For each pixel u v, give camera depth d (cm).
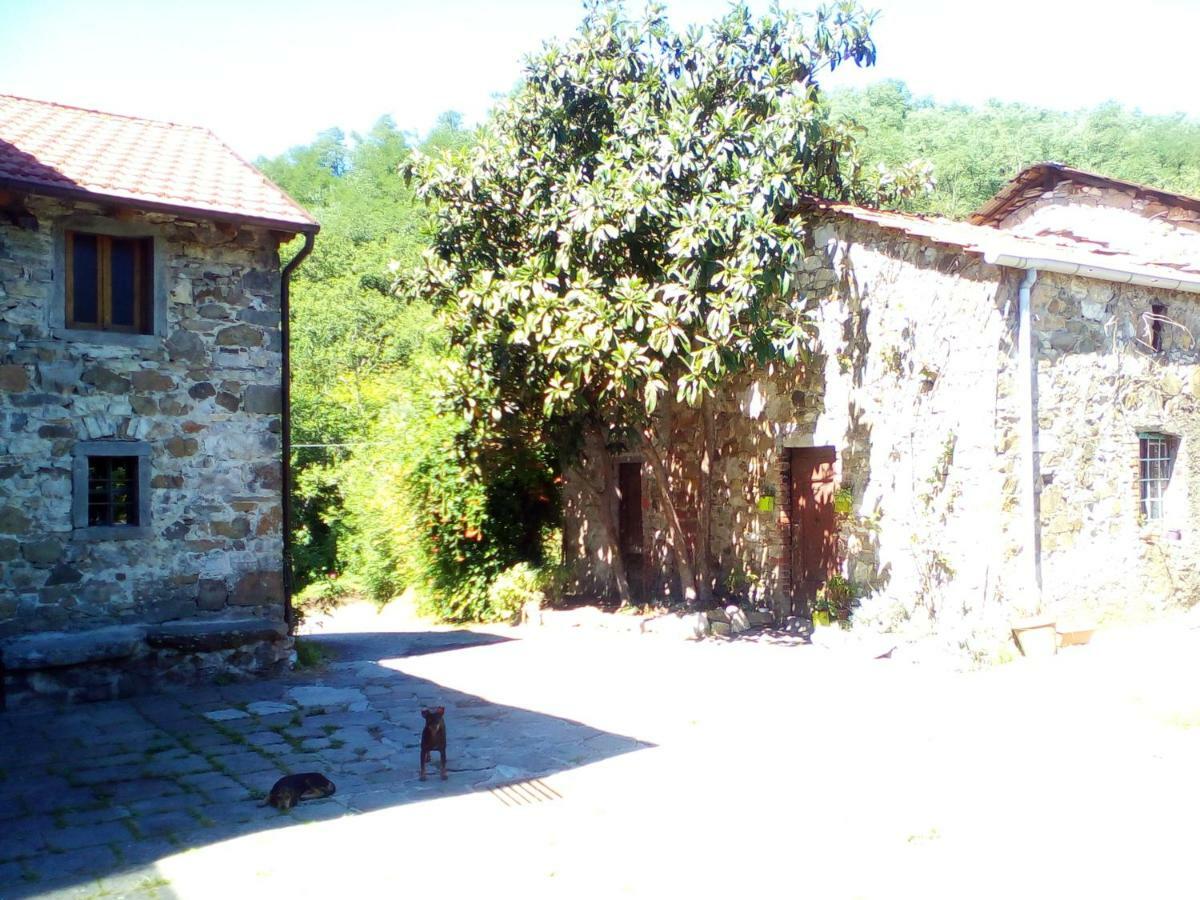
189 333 892
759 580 1164
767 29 1132
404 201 3806
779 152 1048
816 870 447
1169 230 1259
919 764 596
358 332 2697
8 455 811
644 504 1358
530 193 1088
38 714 771
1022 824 492
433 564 1484
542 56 1120
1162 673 766
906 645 906
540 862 462
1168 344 1012
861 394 1025
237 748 666
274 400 934
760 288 952
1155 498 1012
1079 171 1323
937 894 418
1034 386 891
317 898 426
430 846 483
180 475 885
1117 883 420
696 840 487
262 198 940
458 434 1412
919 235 921
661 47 1141
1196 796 516
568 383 1075
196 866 460
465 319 1144
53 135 977
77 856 473
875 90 4128
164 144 1062
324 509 1978
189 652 866
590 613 1253
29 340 821
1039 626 859
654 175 1036
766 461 1158
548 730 702
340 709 779
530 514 1517
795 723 703
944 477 930
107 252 869
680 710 754
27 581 815
